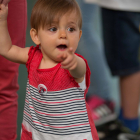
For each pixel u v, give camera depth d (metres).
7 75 2.57
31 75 2.12
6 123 2.68
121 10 3.52
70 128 2.02
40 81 2.03
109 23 3.66
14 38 2.56
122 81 3.74
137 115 3.76
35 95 2.10
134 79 3.64
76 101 2.02
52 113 2.04
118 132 3.73
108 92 4.42
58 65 1.98
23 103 4.01
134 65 3.62
